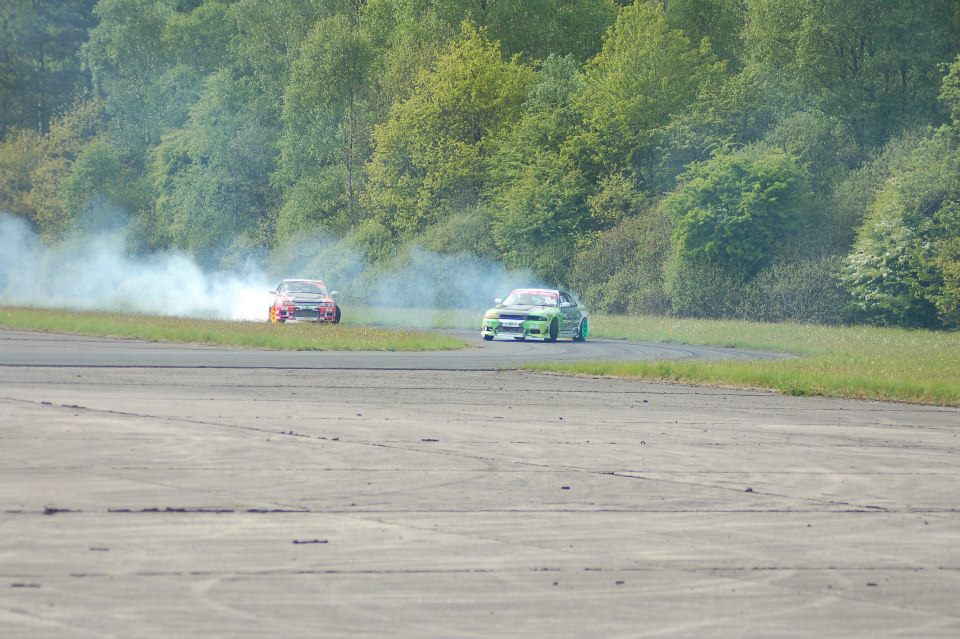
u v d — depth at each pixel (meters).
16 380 75.25
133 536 32.56
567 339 164.12
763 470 48.41
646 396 81.31
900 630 25.83
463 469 46.03
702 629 25.42
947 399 85.62
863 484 45.78
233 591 27.27
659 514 38.22
